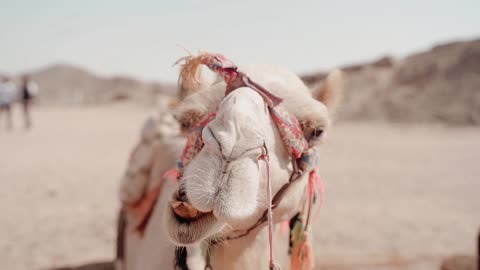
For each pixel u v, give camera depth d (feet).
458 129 98.17
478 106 107.24
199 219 7.11
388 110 117.08
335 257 23.80
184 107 8.48
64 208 32.12
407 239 27.68
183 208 7.00
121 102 182.60
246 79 8.00
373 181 45.55
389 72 138.62
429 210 35.29
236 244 8.34
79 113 133.59
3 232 26.68
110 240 25.91
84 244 25.09
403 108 115.96
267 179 7.36
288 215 8.59
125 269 14.32
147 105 170.30
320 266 22.53
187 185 6.84
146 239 11.78
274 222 8.49
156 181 12.72
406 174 49.75
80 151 58.49
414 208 35.60
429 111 111.34
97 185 39.63
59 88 252.21
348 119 115.34
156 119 13.65
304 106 8.29
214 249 8.49
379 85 131.75
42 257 22.98
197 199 6.68
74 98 231.30
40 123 95.81
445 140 82.23
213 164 6.83
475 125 101.55
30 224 28.27
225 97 7.68
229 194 6.63
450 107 110.93
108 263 22.03
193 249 8.59
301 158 8.23
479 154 65.72
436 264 23.79
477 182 46.44
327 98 9.53
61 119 109.60
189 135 8.29
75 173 44.32
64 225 28.30
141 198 13.30
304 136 8.30
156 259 10.55
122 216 15.17
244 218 6.67
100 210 31.89
